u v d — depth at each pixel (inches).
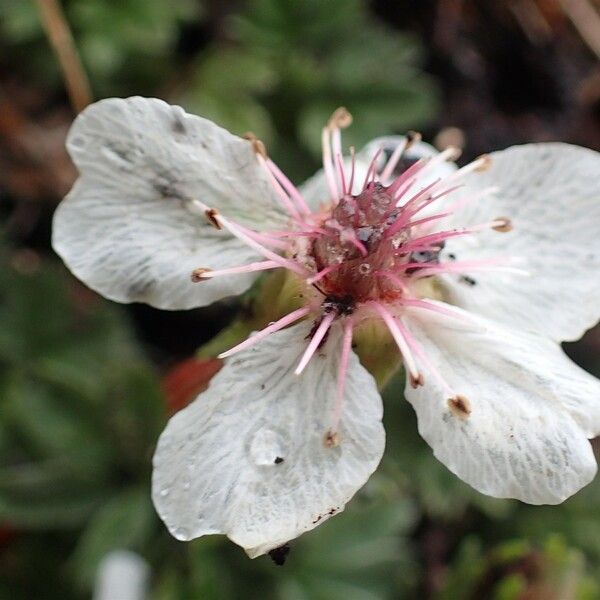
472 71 6.2
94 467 4.6
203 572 4.6
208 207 3.9
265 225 3.9
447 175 4.1
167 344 5.4
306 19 5.4
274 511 3.7
